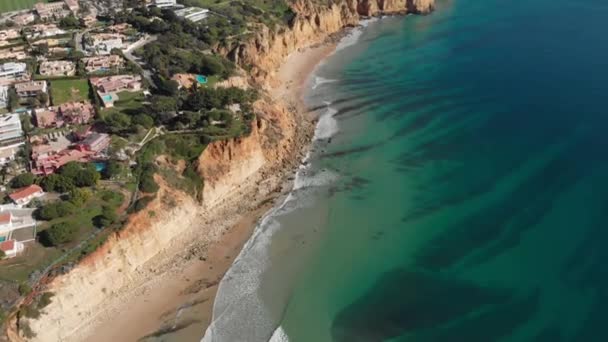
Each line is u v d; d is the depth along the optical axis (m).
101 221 68.31
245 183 90.69
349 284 71.19
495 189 88.38
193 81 103.06
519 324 63.28
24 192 70.81
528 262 72.56
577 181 88.62
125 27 125.62
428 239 78.56
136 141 83.38
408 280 71.25
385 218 83.31
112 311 65.81
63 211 68.56
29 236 65.56
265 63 128.12
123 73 103.56
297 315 66.69
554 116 109.56
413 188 90.12
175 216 77.62
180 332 63.75
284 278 72.25
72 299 62.50
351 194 89.19
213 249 77.31
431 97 120.50
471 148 100.19
